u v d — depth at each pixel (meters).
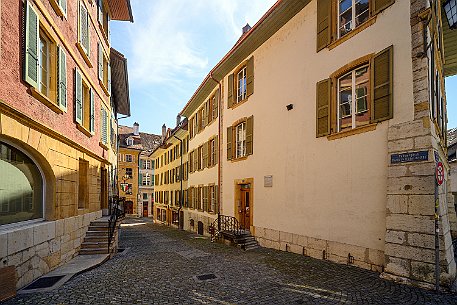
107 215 14.20
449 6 8.09
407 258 6.49
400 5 7.36
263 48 12.93
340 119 8.99
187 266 8.45
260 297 5.72
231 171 15.31
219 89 17.28
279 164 11.34
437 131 7.86
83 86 11.39
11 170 6.66
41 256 7.16
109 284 6.62
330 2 9.39
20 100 6.31
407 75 7.08
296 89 10.70
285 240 10.72
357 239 7.95
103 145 13.79
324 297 5.67
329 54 9.36
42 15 7.35
